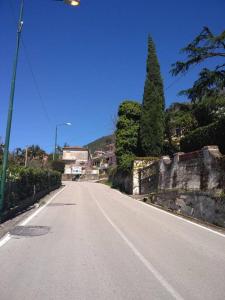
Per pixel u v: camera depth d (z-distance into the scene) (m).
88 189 50.84
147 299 6.45
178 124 38.44
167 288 7.12
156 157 43.12
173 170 28.06
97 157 133.25
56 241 11.84
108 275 7.99
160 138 44.03
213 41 25.50
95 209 22.86
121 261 9.32
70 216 18.91
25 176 23.78
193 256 10.09
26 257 9.58
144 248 11.02
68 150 127.44
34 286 7.12
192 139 27.70
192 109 34.81
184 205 21.50
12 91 17.39
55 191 44.25
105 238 12.56
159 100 44.59
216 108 30.95
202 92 27.38
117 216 19.33
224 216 16.28
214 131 24.41
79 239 12.26
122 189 50.22
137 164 42.12
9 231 13.75
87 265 8.83
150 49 45.41
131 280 7.64
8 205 18.66
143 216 19.80
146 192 38.22
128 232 14.00
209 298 6.57
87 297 6.51
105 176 106.00
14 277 7.73
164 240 12.48
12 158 53.75
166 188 30.02
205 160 21.34
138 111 49.97
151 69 45.06
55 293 6.70
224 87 26.86
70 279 7.63
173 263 9.22
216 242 12.34
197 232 14.55
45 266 8.68
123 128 50.12
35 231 13.80
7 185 18.28
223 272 8.44
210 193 18.09
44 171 35.75
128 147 49.81
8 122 17.20
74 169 114.88
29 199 24.84
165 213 21.77
